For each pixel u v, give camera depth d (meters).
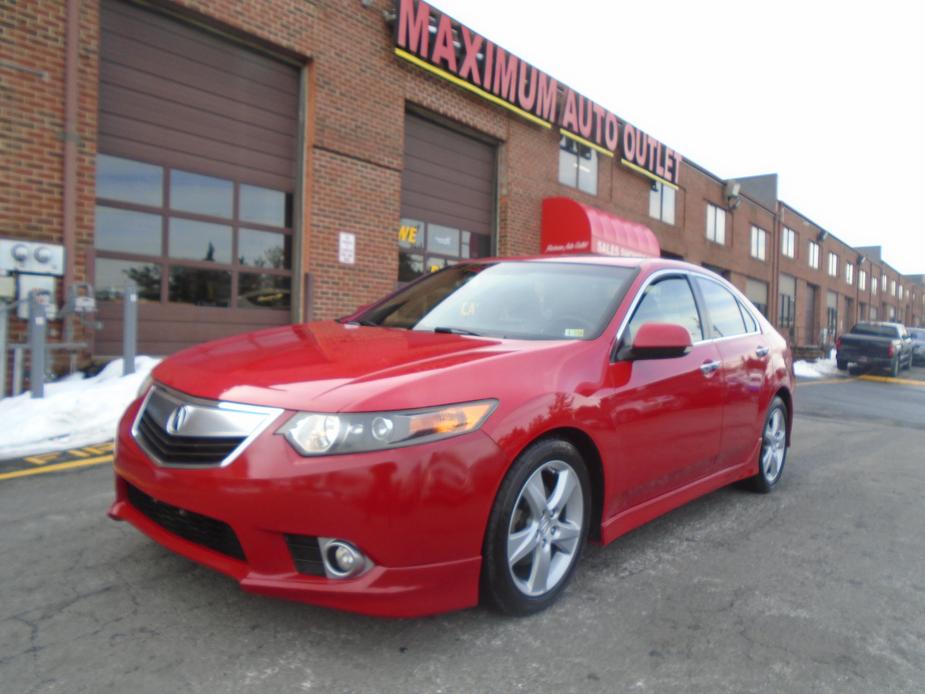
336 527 2.22
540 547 2.73
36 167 7.14
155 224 8.46
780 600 3.07
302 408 2.31
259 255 9.61
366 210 10.56
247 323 9.48
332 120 9.98
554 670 2.37
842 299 44.88
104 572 2.96
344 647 2.43
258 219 9.56
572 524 2.89
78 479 4.40
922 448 7.38
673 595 3.05
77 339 7.47
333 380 2.44
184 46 8.62
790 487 5.21
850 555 3.72
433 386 2.44
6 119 6.92
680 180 21.27
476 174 13.26
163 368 2.90
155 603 2.68
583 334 3.21
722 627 2.77
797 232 33.69
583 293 3.55
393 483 2.25
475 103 12.57
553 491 2.81
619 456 3.06
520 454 2.60
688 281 4.16
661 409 3.35
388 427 2.29
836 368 23.61
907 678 2.44
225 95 9.08
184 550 2.46
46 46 7.16
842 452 6.87
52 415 5.70
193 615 2.60
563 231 14.14
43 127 7.17
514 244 13.80
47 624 2.49
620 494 3.12
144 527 2.63
